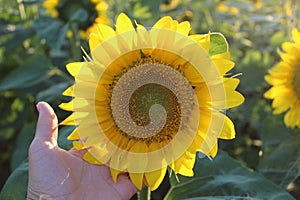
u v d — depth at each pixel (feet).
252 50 4.70
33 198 2.23
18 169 2.66
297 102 3.35
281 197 2.60
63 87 3.88
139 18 3.90
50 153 2.20
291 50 3.30
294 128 3.41
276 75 3.36
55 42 3.82
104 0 3.96
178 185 2.70
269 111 4.06
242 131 4.42
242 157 4.13
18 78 4.25
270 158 3.38
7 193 2.61
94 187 2.25
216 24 4.83
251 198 2.58
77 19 3.63
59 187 2.19
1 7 4.81
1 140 4.63
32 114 4.65
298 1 4.33
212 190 2.67
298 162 3.32
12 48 4.60
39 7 4.32
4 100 4.70
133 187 2.28
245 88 4.26
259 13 5.47
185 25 2.10
